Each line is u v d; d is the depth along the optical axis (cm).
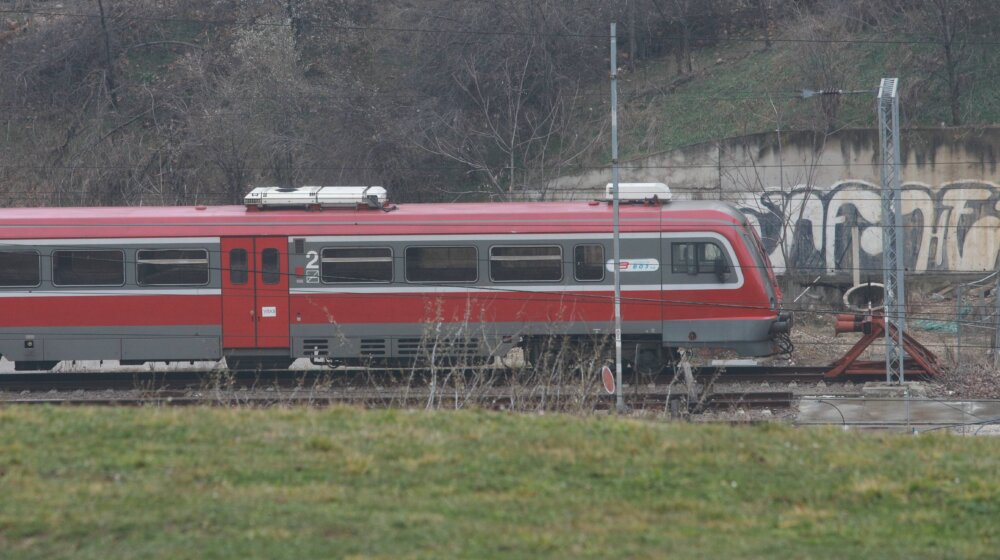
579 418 5122
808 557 3347
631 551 3338
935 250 12406
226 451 4347
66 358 8400
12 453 4200
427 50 15075
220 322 8356
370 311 8344
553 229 8288
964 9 14312
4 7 17838
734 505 3916
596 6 16462
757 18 16962
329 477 4050
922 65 14262
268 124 14275
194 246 8344
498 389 7788
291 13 16250
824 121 13838
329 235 8325
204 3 17512
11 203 14562
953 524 3772
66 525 3403
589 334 8294
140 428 4672
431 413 5169
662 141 14475
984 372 8744
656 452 4484
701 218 8275
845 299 12062
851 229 12575
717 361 9531
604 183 13512
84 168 14838
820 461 4469
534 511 3741
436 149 14300
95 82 16262
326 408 5556
